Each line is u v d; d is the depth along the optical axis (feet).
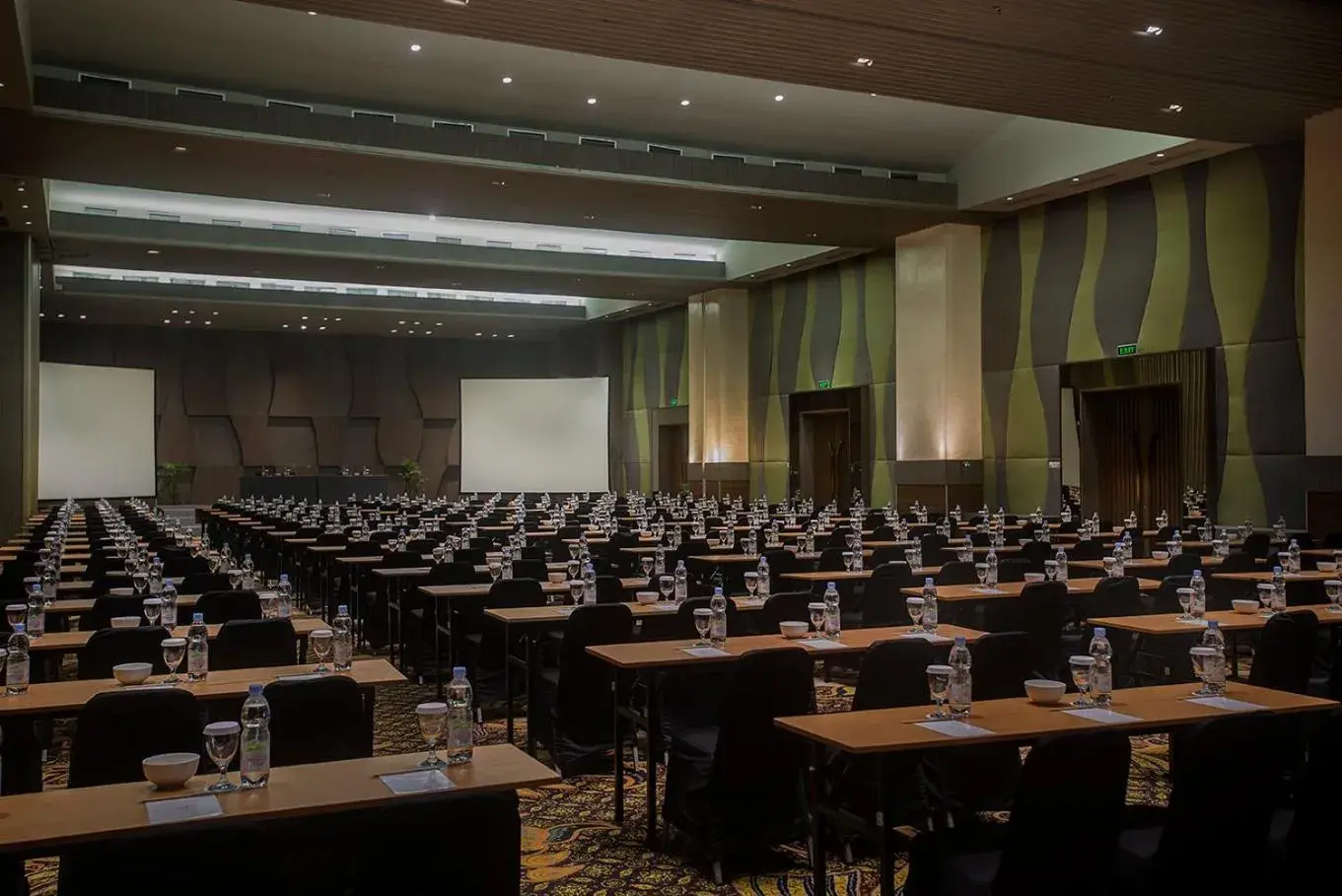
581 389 101.86
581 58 45.37
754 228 63.57
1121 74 37.17
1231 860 11.66
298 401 111.96
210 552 38.06
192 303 89.35
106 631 18.38
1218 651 14.94
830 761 16.07
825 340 76.23
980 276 62.80
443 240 77.20
